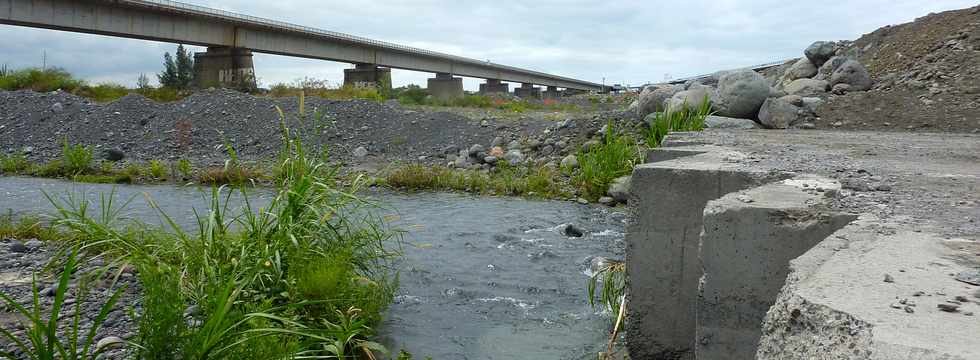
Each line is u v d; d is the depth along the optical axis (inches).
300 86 1190.3
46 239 274.2
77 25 970.7
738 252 133.0
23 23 912.3
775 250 129.7
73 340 124.7
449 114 779.4
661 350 180.9
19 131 751.1
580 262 299.1
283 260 200.7
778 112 512.4
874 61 695.1
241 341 135.6
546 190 490.0
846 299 74.1
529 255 310.5
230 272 184.5
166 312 134.3
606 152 485.4
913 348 58.8
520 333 211.9
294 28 1363.2
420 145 702.5
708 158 209.8
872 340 62.3
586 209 431.2
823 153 249.8
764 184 163.5
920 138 360.5
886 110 527.5
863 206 135.2
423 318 223.8
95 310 186.4
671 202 175.3
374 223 258.1
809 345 72.6
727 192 168.7
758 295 131.7
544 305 239.9
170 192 490.3
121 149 704.4
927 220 121.0
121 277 214.5
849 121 515.8
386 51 1701.5
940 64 599.5
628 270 182.2
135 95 837.2
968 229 112.3
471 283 264.2
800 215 128.3
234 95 835.4
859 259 91.9
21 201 440.5
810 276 86.8
